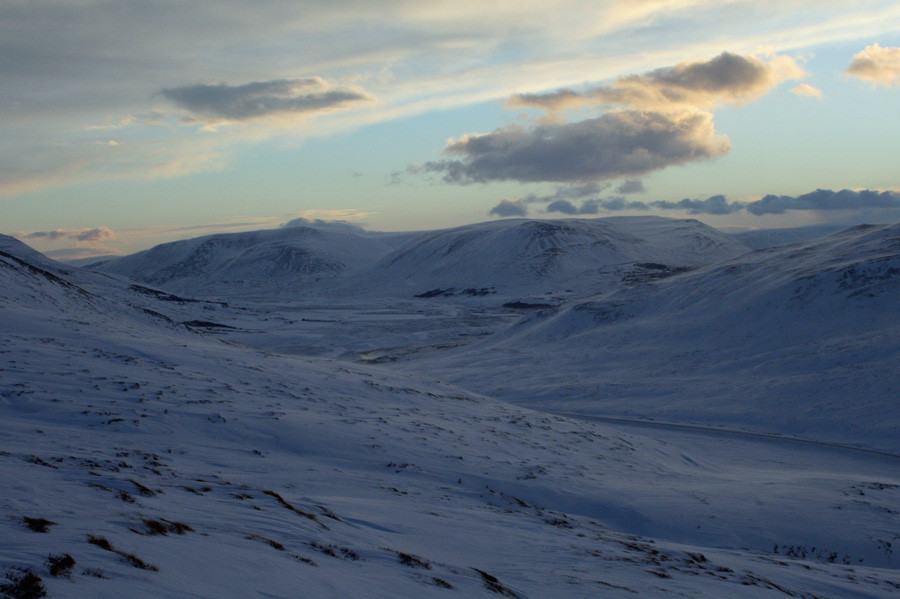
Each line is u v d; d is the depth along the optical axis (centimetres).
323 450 1326
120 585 355
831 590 852
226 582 414
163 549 464
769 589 767
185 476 883
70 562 375
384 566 579
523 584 629
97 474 742
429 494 1132
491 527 929
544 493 1316
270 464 1139
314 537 640
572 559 784
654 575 745
